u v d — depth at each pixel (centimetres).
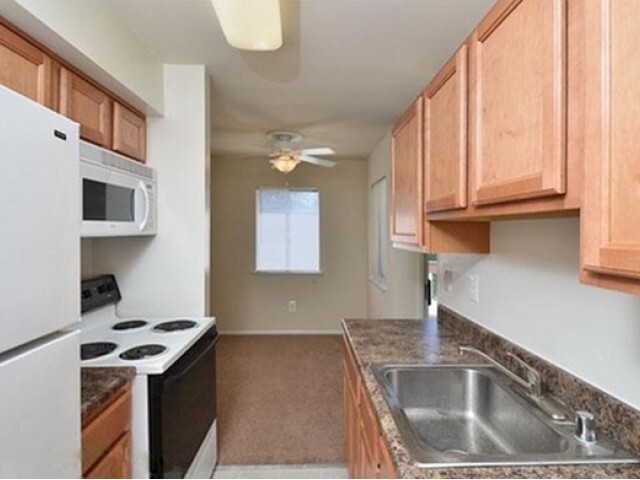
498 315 180
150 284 245
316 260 568
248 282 564
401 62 238
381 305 472
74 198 100
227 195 561
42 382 86
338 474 243
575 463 97
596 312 119
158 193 243
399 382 165
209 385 229
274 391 363
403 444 105
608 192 70
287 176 561
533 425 129
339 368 423
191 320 237
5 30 131
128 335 207
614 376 112
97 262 244
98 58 167
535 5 91
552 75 85
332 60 235
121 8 179
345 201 565
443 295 251
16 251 79
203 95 243
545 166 88
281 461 255
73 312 99
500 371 163
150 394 162
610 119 69
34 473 83
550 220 142
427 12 183
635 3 64
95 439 133
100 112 189
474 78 123
